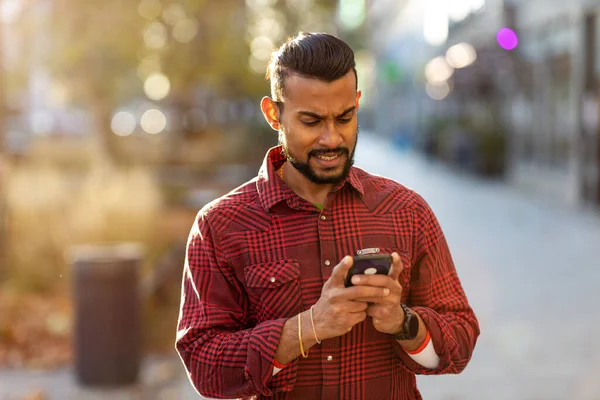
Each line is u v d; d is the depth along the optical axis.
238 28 14.38
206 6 14.12
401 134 50.66
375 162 38.19
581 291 10.17
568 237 14.73
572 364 7.17
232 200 2.60
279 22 14.95
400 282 2.56
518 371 7.00
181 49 14.01
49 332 7.93
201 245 2.58
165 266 8.85
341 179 2.46
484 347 7.80
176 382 6.70
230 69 14.27
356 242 2.53
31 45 13.31
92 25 13.22
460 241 14.45
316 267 2.51
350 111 2.39
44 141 21.09
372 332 2.50
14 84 13.40
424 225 2.63
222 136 18.66
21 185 10.48
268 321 2.42
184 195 15.48
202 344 2.52
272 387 2.46
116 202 10.48
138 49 13.66
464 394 6.40
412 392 2.69
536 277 11.12
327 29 15.66
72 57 13.16
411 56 52.88
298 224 2.53
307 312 2.35
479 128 28.11
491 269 11.77
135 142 18.23
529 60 23.73
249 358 2.39
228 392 2.46
